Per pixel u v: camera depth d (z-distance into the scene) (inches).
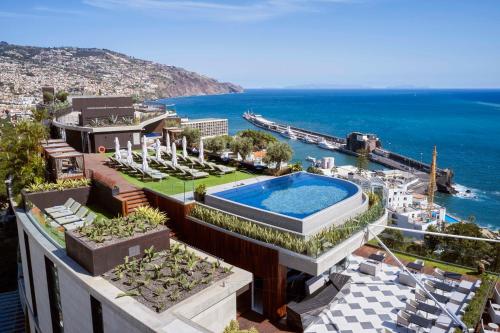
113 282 499.2
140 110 1872.5
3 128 2190.0
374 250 869.8
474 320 533.0
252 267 642.2
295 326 571.8
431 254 864.3
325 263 576.1
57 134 1705.2
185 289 486.9
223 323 497.7
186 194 847.7
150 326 404.5
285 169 1093.8
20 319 954.7
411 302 582.6
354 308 615.8
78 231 578.2
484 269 753.0
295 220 635.5
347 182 956.0
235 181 1007.0
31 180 1053.8
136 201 868.6
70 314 564.4
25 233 733.9
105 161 1236.5
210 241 716.7
